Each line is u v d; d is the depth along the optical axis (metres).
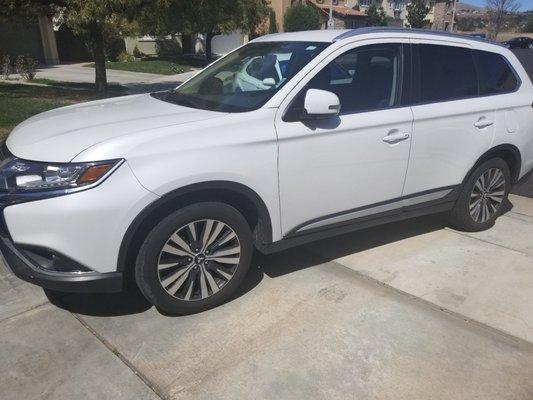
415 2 64.69
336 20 52.06
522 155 4.84
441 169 4.26
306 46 3.79
